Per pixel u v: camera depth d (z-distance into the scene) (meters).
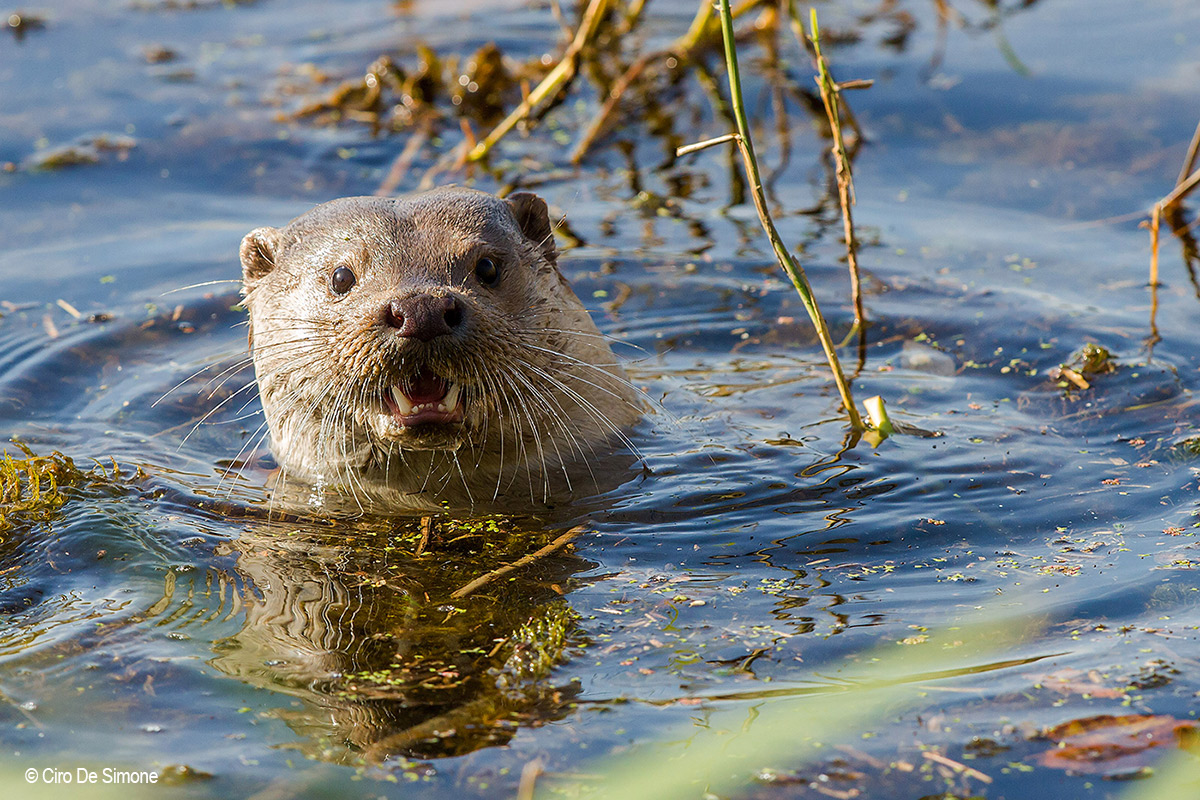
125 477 14.27
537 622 11.14
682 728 9.48
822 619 11.06
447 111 25.36
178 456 15.04
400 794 8.85
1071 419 15.09
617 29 28.06
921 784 8.80
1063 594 11.29
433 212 14.11
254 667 10.55
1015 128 22.95
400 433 12.94
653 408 16.11
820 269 19.39
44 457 14.48
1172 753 9.00
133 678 10.37
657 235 20.72
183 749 9.40
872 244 20.00
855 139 23.20
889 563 12.09
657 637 10.84
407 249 13.55
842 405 15.90
